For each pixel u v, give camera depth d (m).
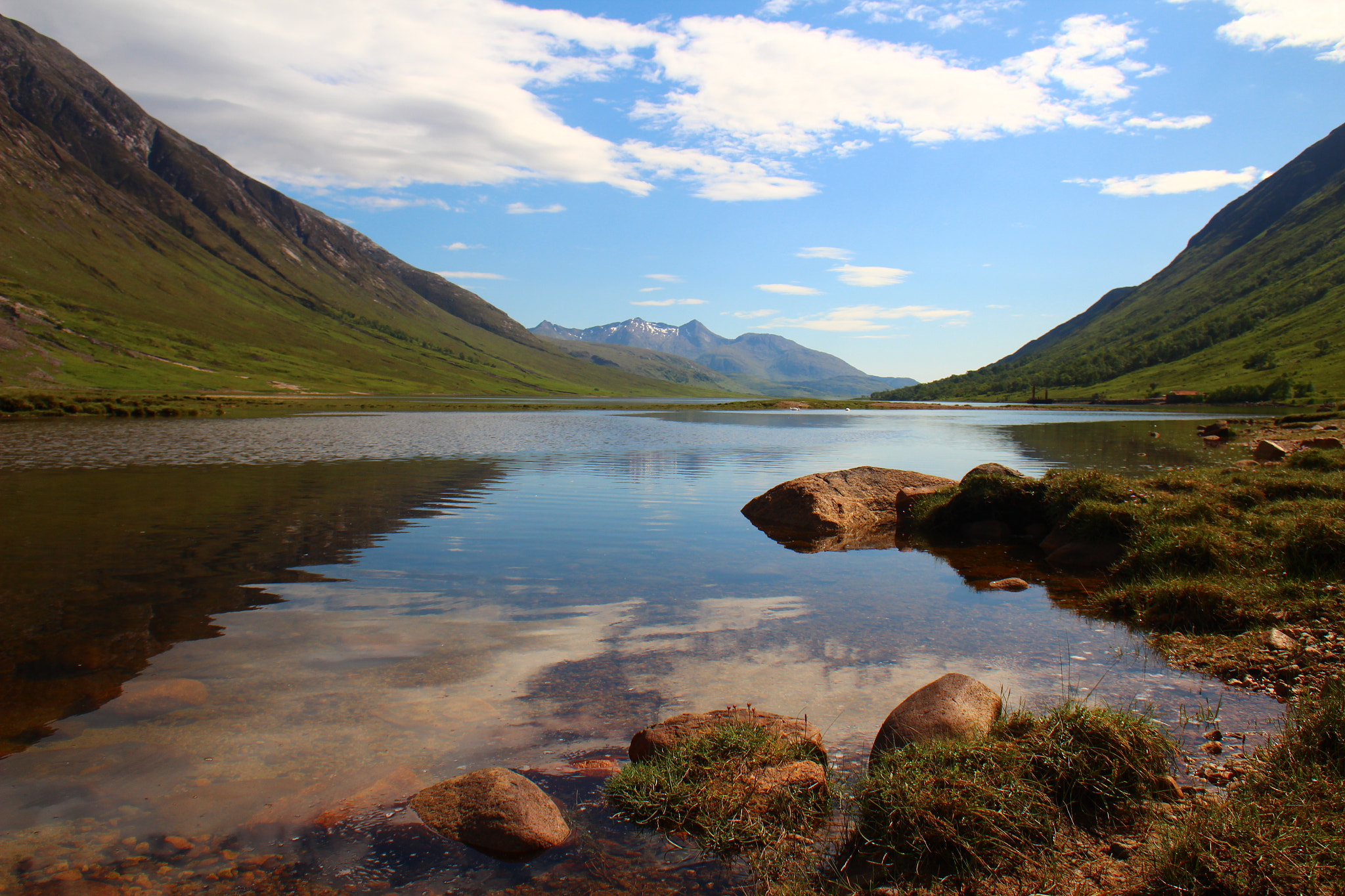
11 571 13.85
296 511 21.42
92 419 78.38
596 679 8.48
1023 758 5.95
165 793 5.89
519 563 15.05
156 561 14.87
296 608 11.48
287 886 4.80
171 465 34.41
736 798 5.72
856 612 11.45
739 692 8.11
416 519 20.47
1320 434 47.66
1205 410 136.00
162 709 7.50
